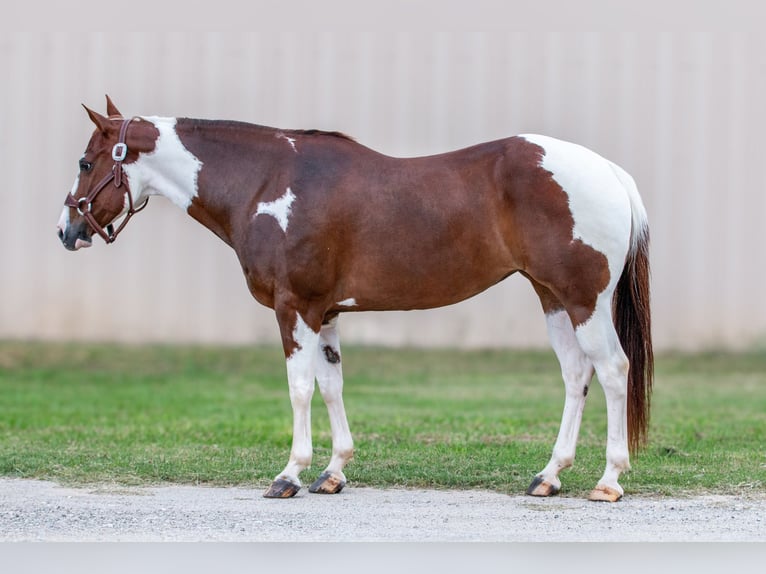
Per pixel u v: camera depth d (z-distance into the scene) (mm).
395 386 18969
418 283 9242
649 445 11852
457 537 7949
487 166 9172
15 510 8828
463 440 12367
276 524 8336
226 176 9594
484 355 22125
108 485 9961
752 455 11242
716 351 21953
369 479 10117
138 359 21594
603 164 9180
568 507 8953
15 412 15547
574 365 9547
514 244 9117
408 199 9180
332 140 9617
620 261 9062
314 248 9188
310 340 9328
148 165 9797
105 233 9930
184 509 8875
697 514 8641
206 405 16656
